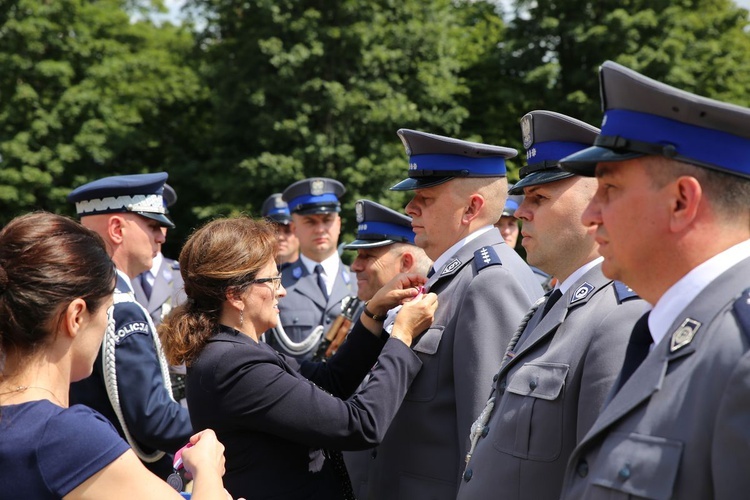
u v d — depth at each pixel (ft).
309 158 49.83
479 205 9.19
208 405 8.02
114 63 57.26
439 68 54.75
